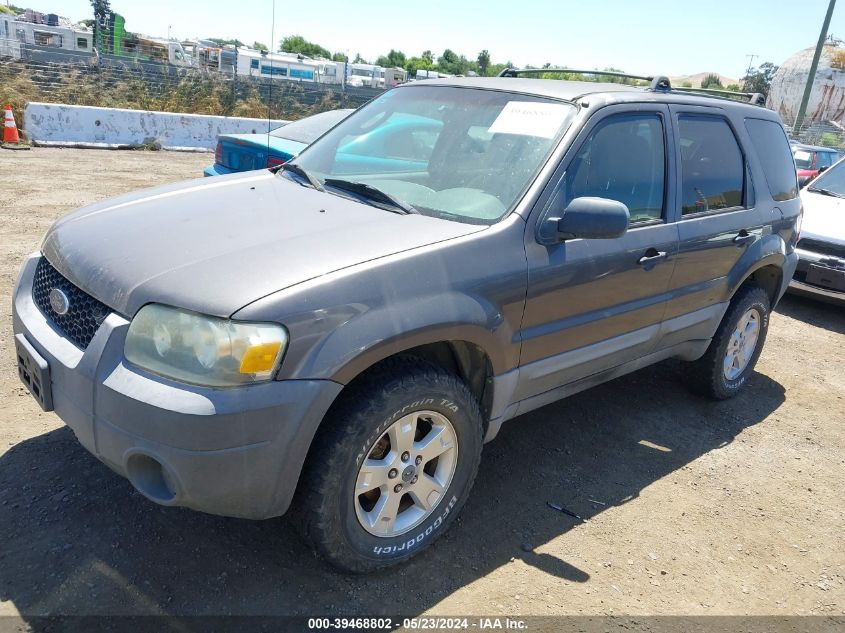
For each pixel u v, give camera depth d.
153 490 2.35
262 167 6.56
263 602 2.54
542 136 3.22
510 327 2.91
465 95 3.64
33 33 26.98
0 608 2.38
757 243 4.38
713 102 4.21
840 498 3.74
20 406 3.66
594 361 3.46
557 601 2.71
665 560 3.04
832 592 2.97
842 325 7.05
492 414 3.03
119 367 2.30
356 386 2.50
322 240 2.61
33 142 13.88
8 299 5.09
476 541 3.03
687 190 3.84
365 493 2.74
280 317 2.24
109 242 2.69
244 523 2.94
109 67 20.11
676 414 4.52
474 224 2.91
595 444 4.02
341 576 2.71
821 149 14.80
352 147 3.68
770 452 4.17
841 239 6.84
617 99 3.47
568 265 3.07
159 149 15.43
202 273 2.37
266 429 2.24
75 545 2.71
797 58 37.59
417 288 2.55
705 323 4.20
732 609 2.79
